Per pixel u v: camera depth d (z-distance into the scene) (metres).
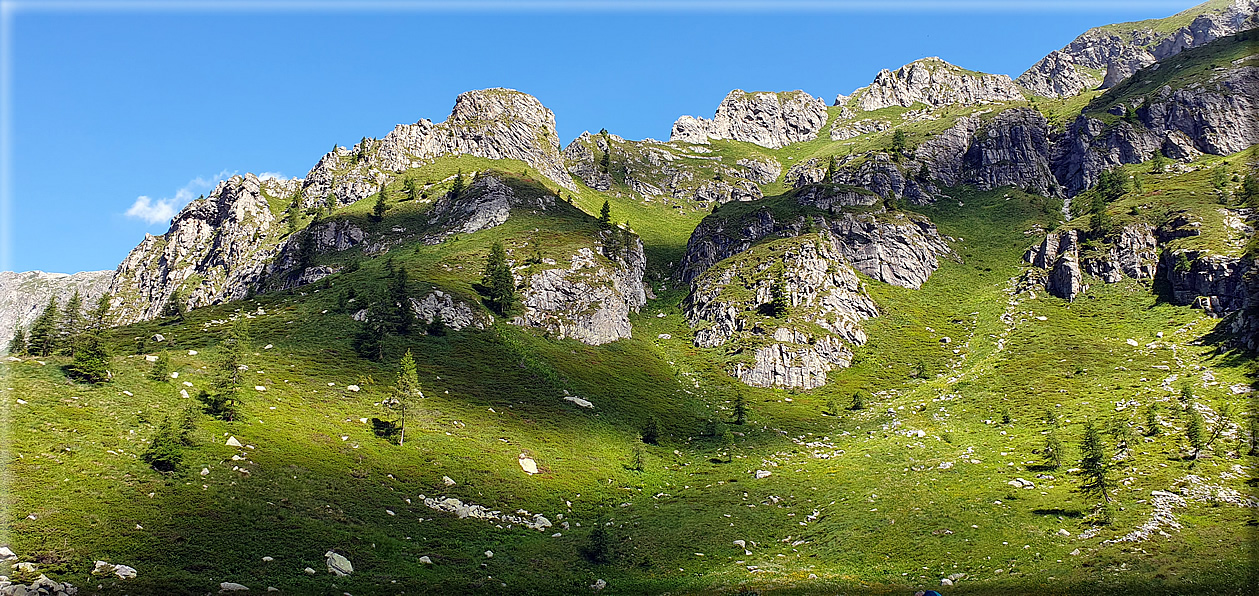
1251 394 86.06
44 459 50.09
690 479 84.06
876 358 135.38
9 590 33.97
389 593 43.88
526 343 122.50
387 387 92.31
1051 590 45.16
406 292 123.12
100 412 60.75
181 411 66.31
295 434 70.19
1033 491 69.25
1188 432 72.88
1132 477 68.50
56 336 76.69
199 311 125.50
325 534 51.78
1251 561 46.75
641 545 61.78
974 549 56.56
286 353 96.69
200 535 46.56
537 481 75.44
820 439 101.31
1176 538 54.28
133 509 47.47
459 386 98.75
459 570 51.06
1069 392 102.69
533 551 58.19
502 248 156.12
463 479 71.06
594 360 126.25
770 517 70.31
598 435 94.31
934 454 85.25
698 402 117.94
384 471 68.00
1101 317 133.75
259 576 42.88
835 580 51.69
